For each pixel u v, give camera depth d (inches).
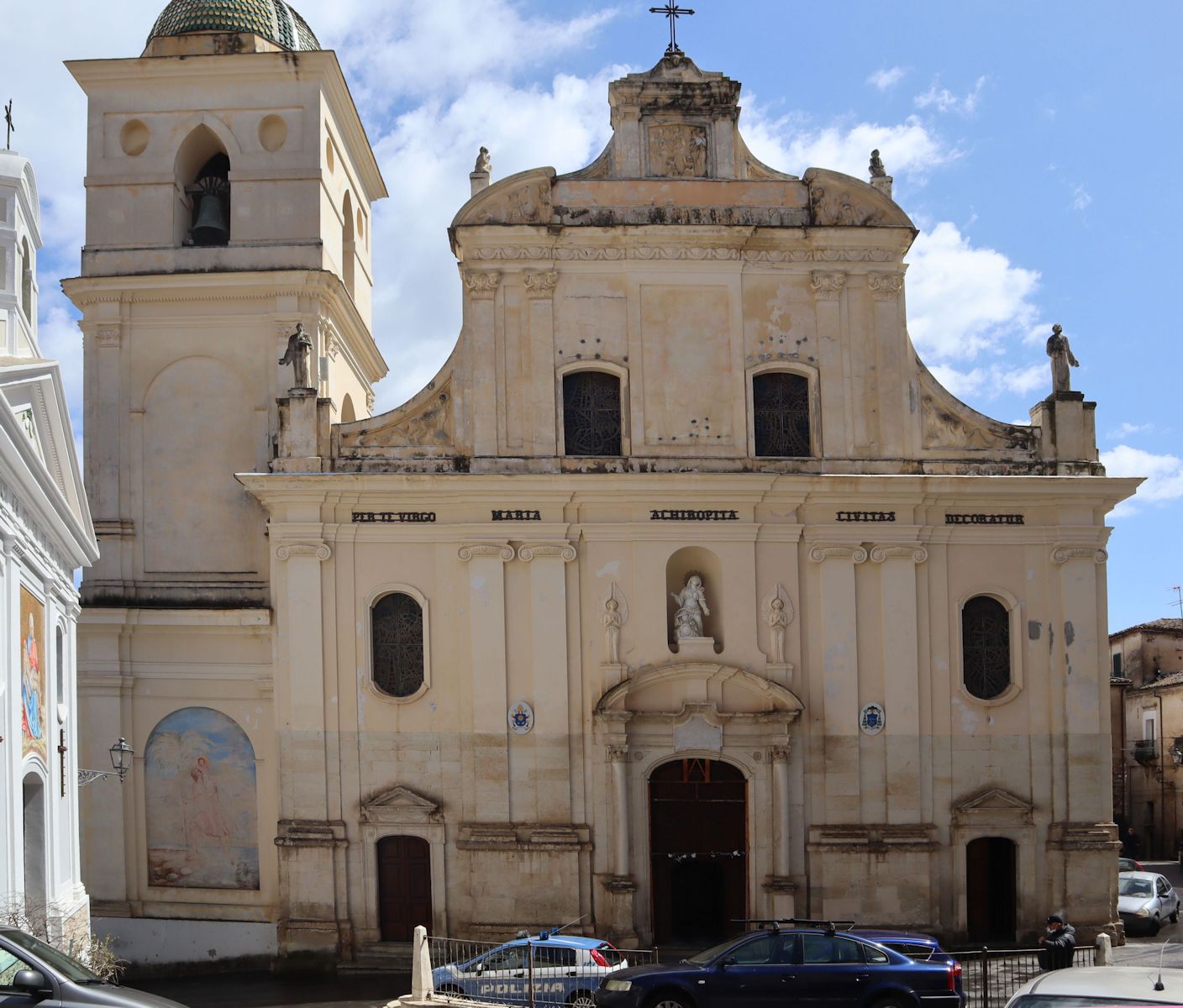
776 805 1456.7
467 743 1461.6
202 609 1507.1
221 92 1589.6
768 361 1515.7
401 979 1407.5
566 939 1179.3
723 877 1471.5
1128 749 2706.7
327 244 1605.6
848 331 1525.6
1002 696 1497.3
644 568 1476.4
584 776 1464.1
